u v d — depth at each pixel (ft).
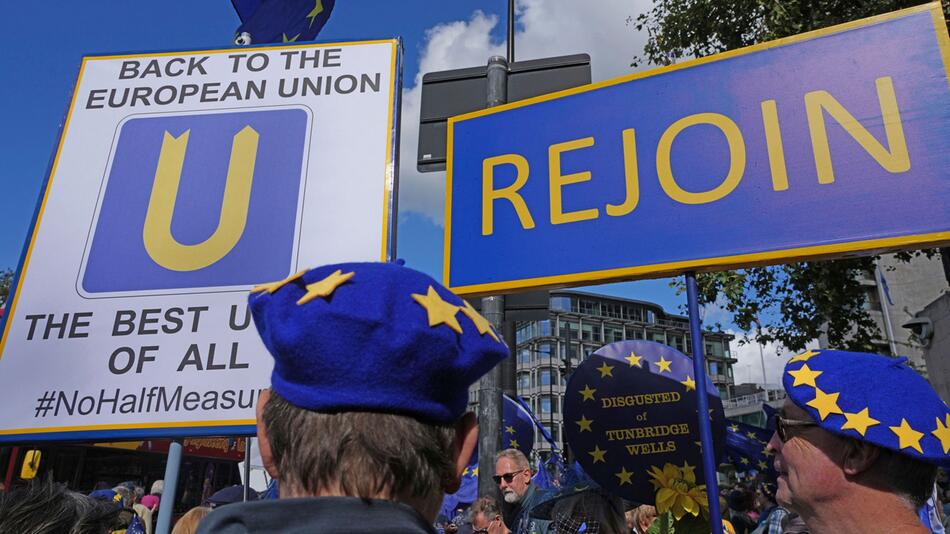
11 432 5.29
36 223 6.02
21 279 5.81
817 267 25.21
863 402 4.07
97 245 5.90
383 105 6.34
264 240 5.86
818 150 5.61
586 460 7.41
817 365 4.36
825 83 5.76
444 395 2.36
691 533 6.60
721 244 5.65
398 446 2.19
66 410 5.33
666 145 6.13
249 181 6.10
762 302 27.25
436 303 2.41
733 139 5.90
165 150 6.28
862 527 3.99
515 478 11.30
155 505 24.56
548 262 6.27
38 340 5.57
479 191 6.84
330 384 2.23
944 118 5.34
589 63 10.45
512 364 12.74
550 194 6.48
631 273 5.90
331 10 11.71
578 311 279.69
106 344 5.53
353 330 2.25
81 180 6.19
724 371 265.34
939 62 5.48
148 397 5.33
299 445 2.20
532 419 16.55
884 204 5.31
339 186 6.04
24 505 4.41
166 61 6.68
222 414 5.25
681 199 5.91
